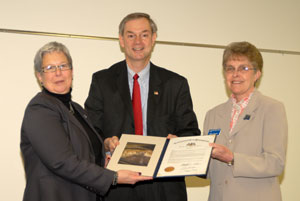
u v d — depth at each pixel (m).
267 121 2.36
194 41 3.92
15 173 3.29
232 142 2.44
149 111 2.68
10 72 3.31
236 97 2.56
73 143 2.12
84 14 3.54
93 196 2.19
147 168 2.25
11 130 3.30
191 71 3.90
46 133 2.02
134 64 2.76
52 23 3.44
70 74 2.30
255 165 2.26
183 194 2.69
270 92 4.18
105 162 2.50
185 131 2.68
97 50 3.57
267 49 4.18
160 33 3.80
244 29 4.11
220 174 2.47
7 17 3.32
